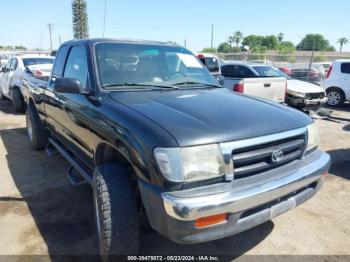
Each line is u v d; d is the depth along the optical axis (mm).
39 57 10023
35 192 4090
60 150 4352
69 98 3535
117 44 3518
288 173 2488
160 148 2121
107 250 2453
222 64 12633
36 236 3137
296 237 3184
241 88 7949
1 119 8484
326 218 3547
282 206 2484
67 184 4328
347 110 11305
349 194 4145
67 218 3463
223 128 2283
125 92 3023
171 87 3309
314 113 9570
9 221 3398
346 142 6629
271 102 3154
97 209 2580
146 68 3445
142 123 2326
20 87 8773
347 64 11664
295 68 17047
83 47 3568
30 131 5809
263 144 2375
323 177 2818
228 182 2232
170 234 2121
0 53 29297
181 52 3920
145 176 2211
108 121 2617
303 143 2676
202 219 2098
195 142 2141
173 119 2342
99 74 3170
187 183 2119
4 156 5445
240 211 2207
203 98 2975
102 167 2660
